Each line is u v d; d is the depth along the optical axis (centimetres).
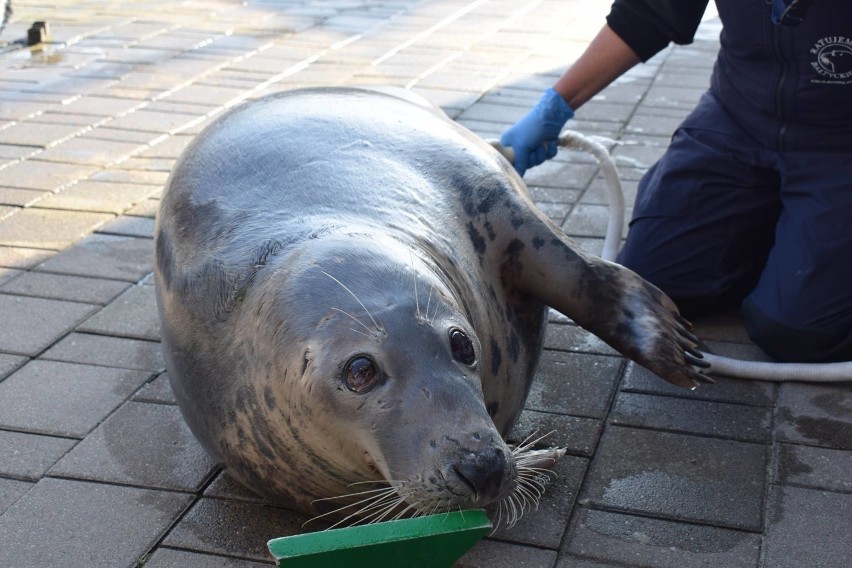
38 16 972
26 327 422
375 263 274
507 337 334
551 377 384
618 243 455
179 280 309
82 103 716
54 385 382
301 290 270
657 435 345
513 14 984
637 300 340
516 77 771
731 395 367
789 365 372
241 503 317
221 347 291
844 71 374
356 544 229
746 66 405
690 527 298
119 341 412
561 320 427
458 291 305
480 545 292
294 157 329
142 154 621
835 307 372
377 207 313
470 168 349
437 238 316
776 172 415
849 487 313
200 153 346
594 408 362
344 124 349
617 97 725
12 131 658
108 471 333
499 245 343
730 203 418
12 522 309
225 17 975
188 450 344
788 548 287
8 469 334
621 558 286
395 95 399
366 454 262
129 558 294
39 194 559
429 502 244
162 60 823
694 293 419
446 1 1045
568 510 307
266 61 821
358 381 254
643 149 620
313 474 280
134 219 528
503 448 249
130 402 371
